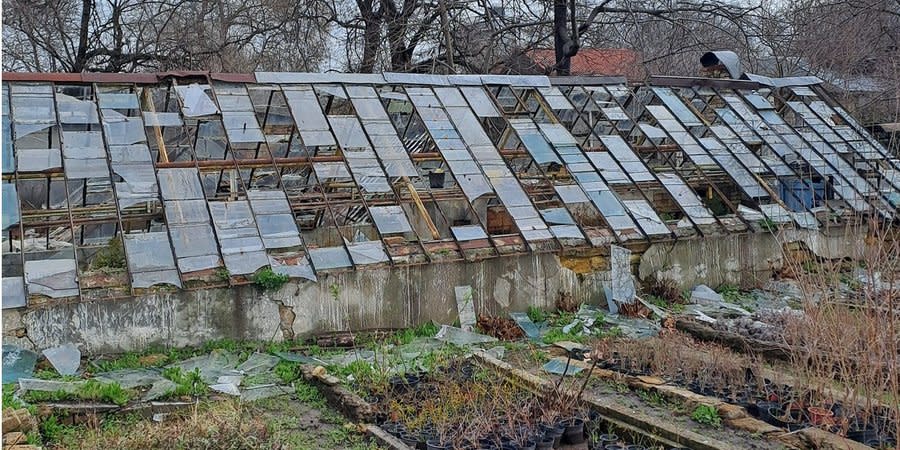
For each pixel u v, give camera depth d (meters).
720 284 14.15
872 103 23.28
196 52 24.23
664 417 8.31
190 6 25.41
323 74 14.93
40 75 12.78
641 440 7.71
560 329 11.76
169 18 24.25
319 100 14.54
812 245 14.77
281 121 15.05
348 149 13.59
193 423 7.47
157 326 10.28
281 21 24.09
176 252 10.88
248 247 11.23
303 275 11.02
